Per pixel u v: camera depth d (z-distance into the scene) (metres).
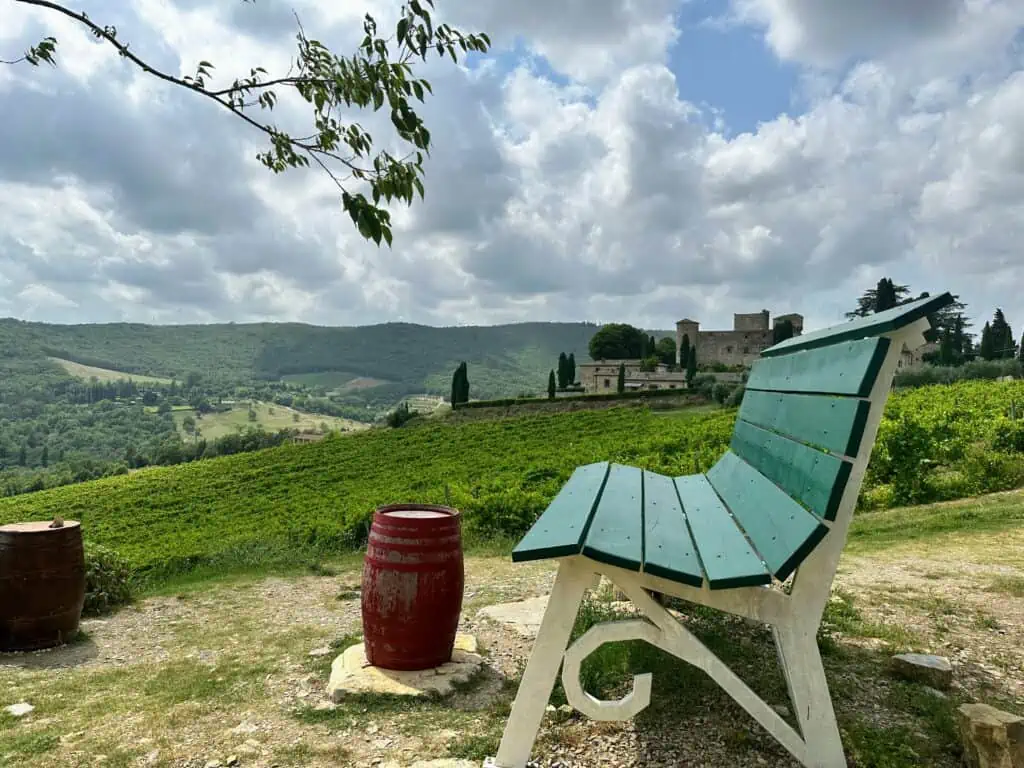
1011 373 36.31
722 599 2.40
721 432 21.14
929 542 7.04
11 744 3.13
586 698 2.42
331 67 2.84
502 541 9.23
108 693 3.98
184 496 32.97
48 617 5.19
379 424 70.44
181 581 8.70
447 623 3.88
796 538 2.30
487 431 41.59
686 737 2.81
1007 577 5.39
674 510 3.33
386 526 3.88
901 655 3.44
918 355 50.31
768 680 3.32
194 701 3.68
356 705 3.45
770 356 4.09
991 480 10.34
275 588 7.41
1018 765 2.32
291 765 2.78
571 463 21.05
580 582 2.50
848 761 2.53
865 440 2.24
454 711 3.34
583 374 79.31
